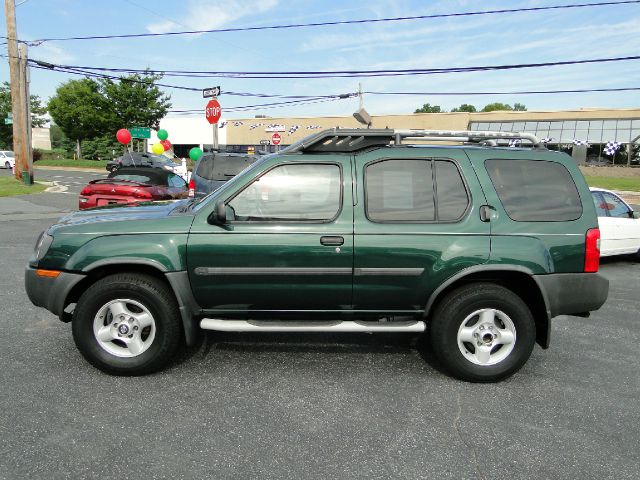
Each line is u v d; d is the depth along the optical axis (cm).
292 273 389
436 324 399
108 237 388
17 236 1021
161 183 1135
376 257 388
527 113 4403
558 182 405
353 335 507
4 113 5266
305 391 378
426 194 398
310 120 5081
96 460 282
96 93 4191
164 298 389
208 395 367
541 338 412
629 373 425
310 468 281
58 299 392
